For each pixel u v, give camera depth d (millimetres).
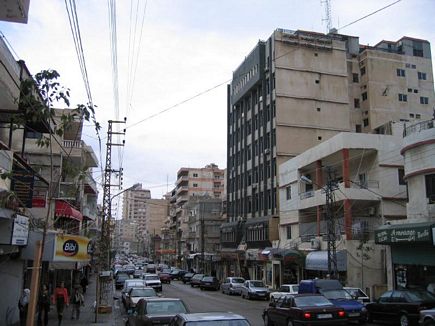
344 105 58875
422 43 73250
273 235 50812
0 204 10578
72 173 9523
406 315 19109
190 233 96938
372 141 37000
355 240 35156
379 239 29203
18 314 19688
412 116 68438
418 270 27422
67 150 34625
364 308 20500
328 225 32812
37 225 15328
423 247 26859
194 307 30297
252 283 39625
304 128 56438
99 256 33875
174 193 140500
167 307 15414
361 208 38406
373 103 67250
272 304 19734
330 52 59781
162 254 134625
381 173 36688
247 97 66000
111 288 50406
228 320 9320
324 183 44562
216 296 42531
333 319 16641
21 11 10516
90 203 56000
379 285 32594
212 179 128750
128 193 179375
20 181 15727
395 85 68625
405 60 70000
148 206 177000
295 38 58531
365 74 68812
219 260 68625
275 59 57344
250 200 62188
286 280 45500
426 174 27031
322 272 38688
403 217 36344
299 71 57875
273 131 56656
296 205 45312
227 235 66625
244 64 65750
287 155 54938
